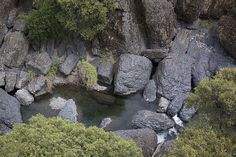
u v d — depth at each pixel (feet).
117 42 92.79
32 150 45.11
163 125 79.05
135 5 93.04
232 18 95.20
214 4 100.42
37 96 84.33
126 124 80.84
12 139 46.93
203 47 97.86
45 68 87.40
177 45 96.73
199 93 53.57
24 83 85.05
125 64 88.99
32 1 94.38
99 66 91.35
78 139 47.11
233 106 48.80
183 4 97.35
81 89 87.76
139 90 89.15
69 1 83.41
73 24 86.43
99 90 88.43
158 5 91.71
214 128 51.16
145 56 93.66
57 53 91.25
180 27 101.04
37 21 87.56
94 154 45.70
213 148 48.67
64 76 89.04
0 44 89.40
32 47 91.25
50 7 87.04
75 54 92.12
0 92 79.51
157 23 92.58
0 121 74.13
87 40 93.81
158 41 94.84
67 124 49.75
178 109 83.66
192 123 54.95
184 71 89.56
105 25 88.99
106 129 79.05
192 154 47.39
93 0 84.79
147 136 72.38
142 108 85.25
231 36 93.71
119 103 86.12
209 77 91.97
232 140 49.90
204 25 101.91
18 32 90.07
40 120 49.98
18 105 80.02
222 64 93.97
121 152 46.93
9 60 86.74
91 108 84.07
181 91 87.56
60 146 45.73
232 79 54.03
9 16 92.99
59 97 85.10
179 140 51.11
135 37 93.45
